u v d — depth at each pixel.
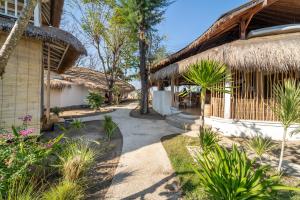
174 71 10.12
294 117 4.08
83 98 23.09
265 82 8.21
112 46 24.08
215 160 2.96
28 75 6.50
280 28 8.48
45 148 4.04
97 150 5.82
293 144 7.11
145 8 13.30
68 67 11.45
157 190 3.78
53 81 17.89
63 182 3.48
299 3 8.99
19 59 6.21
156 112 16.28
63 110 17.86
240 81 8.51
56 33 6.56
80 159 4.05
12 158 3.19
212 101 9.34
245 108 8.41
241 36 8.85
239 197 2.35
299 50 6.69
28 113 6.48
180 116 10.84
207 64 4.81
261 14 10.12
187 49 11.35
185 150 6.08
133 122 11.44
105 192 3.68
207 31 9.16
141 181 4.12
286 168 4.88
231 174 2.57
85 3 22.41
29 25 6.19
